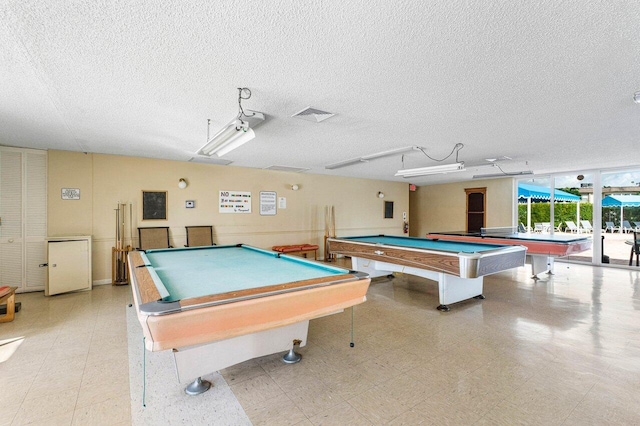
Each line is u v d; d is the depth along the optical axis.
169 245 5.49
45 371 2.24
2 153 4.29
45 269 4.40
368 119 3.12
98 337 2.86
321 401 1.87
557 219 7.54
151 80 2.20
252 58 1.90
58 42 1.70
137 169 5.21
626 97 2.51
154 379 2.14
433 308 3.74
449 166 4.07
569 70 2.04
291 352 2.38
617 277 5.44
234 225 6.22
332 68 2.03
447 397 1.91
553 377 2.13
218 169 6.03
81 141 4.07
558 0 1.35
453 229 8.97
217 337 1.59
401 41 1.71
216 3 1.38
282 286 1.83
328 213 7.65
